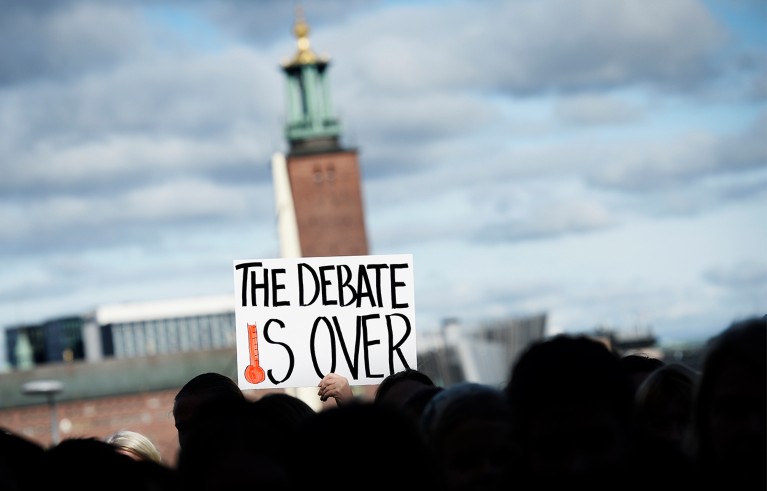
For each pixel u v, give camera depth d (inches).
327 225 5679.1
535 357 221.1
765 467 223.5
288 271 449.7
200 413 261.3
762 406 221.5
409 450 201.0
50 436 5757.9
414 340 449.7
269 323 448.5
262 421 232.4
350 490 198.4
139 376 5826.8
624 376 221.1
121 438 408.8
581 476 217.6
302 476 201.6
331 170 5718.5
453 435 237.6
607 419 217.6
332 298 449.7
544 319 3444.9
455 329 3430.1
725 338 225.6
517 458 237.9
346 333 448.1
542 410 217.6
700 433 229.5
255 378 446.9
